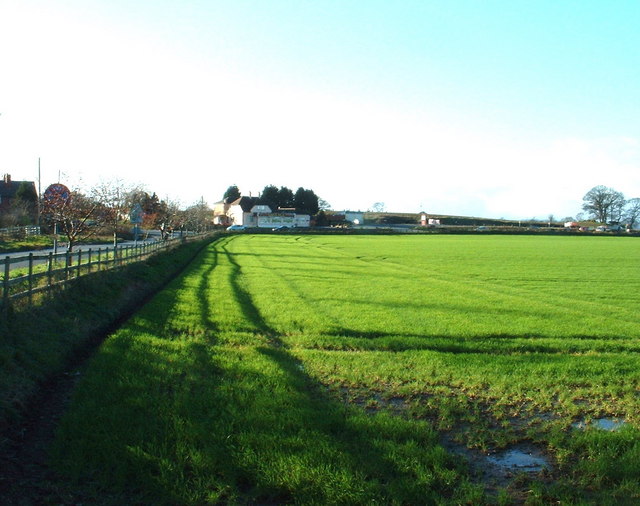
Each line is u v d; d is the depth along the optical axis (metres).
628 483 6.95
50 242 51.94
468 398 10.36
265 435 7.79
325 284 29.14
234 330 15.88
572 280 33.44
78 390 9.55
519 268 41.41
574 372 12.13
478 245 75.38
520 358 13.30
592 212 165.25
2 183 92.12
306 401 9.38
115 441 7.53
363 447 7.64
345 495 6.35
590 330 17.06
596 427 8.95
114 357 11.74
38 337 12.15
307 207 184.62
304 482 6.65
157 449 7.33
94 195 29.45
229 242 80.94
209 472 6.87
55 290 15.82
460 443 8.32
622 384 11.42
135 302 21.34
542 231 123.31
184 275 32.06
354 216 194.38
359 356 13.10
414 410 9.41
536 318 19.16
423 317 18.95
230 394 9.52
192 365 11.42
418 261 47.78
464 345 14.67
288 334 15.87
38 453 7.41
